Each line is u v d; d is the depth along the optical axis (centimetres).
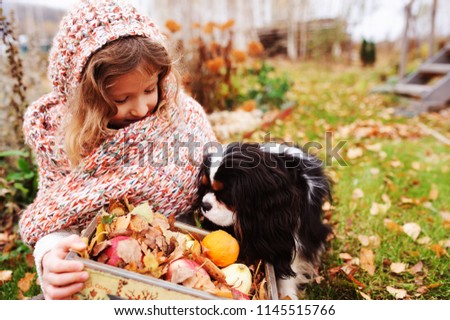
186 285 143
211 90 498
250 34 1106
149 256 143
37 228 174
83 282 135
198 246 164
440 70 657
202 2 902
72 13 167
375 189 333
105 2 165
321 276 231
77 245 141
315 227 212
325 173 229
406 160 400
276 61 1126
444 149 436
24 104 304
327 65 1021
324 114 579
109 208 170
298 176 207
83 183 177
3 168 312
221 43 543
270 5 1266
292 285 207
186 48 500
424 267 241
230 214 183
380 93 718
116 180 176
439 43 977
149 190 181
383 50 1173
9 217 284
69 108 173
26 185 294
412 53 978
